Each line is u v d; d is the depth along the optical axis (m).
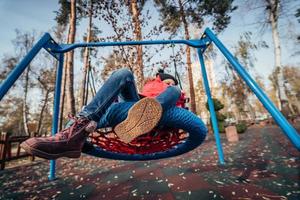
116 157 2.40
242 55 16.61
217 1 11.77
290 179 2.43
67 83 9.93
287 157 3.69
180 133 1.91
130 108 1.39
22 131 28.23
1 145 5.44
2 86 1.66
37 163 6.02
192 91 12.26
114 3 7.45
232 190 2.20
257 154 4.25
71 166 5.00
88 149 1.94
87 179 3.37
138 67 6.91
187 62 12.44
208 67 21.94
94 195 2.48
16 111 25.73
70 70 10.03
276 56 11.62
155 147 2.09
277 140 6.31
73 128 1.37
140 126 1.43
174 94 1.56
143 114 1.39
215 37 2.16
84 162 5.53
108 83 1.45
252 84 1.55
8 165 6.20
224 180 2.57
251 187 2.24
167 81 2.10
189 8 12.25
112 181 3.08
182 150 2.35
